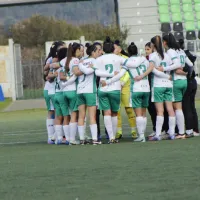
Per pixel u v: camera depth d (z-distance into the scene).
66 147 32.59
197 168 21.66
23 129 49.41
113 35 106.00
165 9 109.38
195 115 34.88
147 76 33.38
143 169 22.12
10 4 120.12
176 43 33.47
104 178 20.69
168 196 17.12
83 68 32.75
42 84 95.19
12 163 26.06
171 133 33.88
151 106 35.56
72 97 33.81
